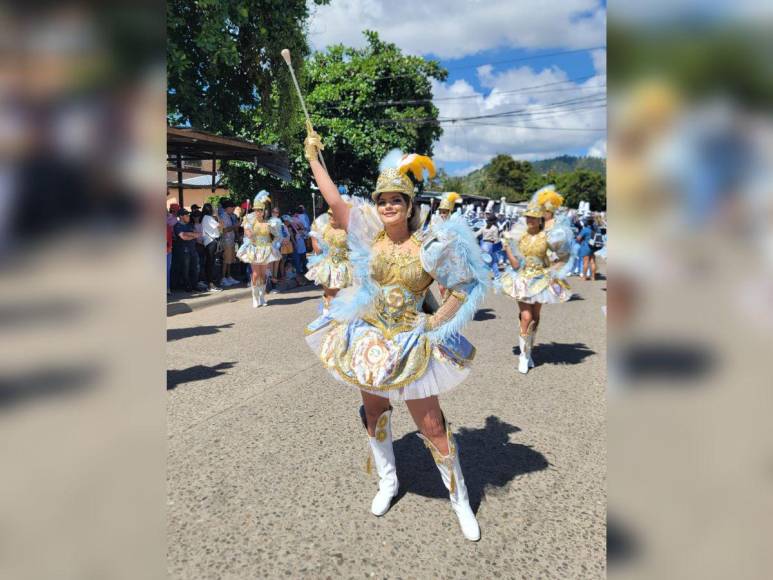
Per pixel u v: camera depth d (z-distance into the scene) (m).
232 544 2.39
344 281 6.82
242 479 2.96
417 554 2.34
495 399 4.29
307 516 2.61
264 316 8.10
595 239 13.65
